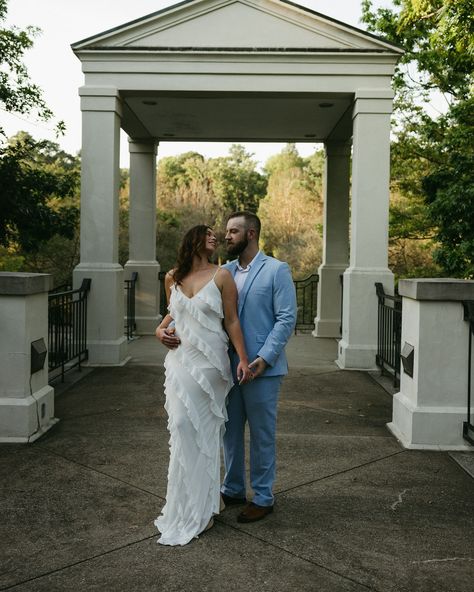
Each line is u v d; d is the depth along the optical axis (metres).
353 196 8.44
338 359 8.76
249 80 8.34
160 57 8.29
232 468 3.43
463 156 11.87
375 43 8.25
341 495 3.64
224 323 3.18
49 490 3.68
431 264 18.88
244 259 3.33
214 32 8.31
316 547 2.95
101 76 8.30
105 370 7.80
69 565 2.77
